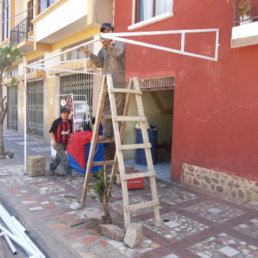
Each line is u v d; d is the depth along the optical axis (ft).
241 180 16.28
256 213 14.43
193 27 18.90
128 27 24.12
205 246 11.00
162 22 21.26
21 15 48.78
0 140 29.01
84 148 20.27
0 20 56.49
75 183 19.97
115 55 14.01
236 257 10.21
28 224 13.19
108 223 12.87
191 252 10.53
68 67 31.14
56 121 20.80
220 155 17.39
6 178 21.03
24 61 49.52
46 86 40.73
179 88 20.02
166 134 29.45
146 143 13.02
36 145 38.58
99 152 21.08
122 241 11.34
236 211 14.70
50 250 10.94
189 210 14.85
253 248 10.88
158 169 25.02
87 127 24.54
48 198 16.61
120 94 14.90
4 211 15.30
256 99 15.37
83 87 31.35
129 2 24.35
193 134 19.08
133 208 11.97
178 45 19.98
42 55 42.32
